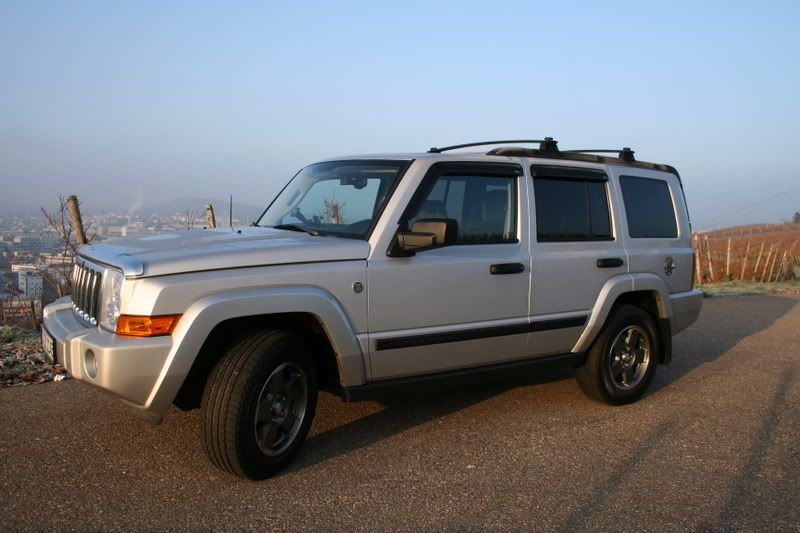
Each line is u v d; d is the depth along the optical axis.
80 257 4.57
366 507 3.62
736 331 9.61
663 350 6.04
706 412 5.58
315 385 4.20
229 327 4.05
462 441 4.69
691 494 3.90
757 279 20.39
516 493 3.86
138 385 3.58
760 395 6.15
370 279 4.23
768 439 4.92
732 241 25.39
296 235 4.50
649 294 5.98
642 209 5.96
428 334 4.47
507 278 4.86
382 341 4.29
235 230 4.77
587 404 5.68
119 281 3.71
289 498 3.70
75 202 7.79
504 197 4.99
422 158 4.63
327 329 4.07
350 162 5.06
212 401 3.73
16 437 4.48
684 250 6.29
